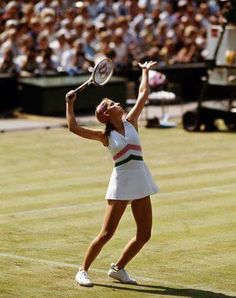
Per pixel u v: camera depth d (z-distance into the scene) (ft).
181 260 78.89
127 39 184.24
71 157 133.08
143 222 70.90
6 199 104.12
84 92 175.83
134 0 192.75
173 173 120.06
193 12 198.08
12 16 177.88
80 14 181.78
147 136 152.66
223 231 88.79
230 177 116.98
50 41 176.45
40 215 95.86
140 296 68.85
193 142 146.10
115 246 83.15
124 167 70.28
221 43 156.35
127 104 175.52
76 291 69.92
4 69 172.86
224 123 159.33
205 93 156.25
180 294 69.51
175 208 98.84
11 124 163.32
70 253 81.00
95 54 178.91
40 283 71.97
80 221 93.15
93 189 109.70
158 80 165.58
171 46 188.44
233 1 153.48
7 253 80.94
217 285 71.97
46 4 183.01
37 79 173.27
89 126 160.56
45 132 156.56
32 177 117.70
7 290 70.03
